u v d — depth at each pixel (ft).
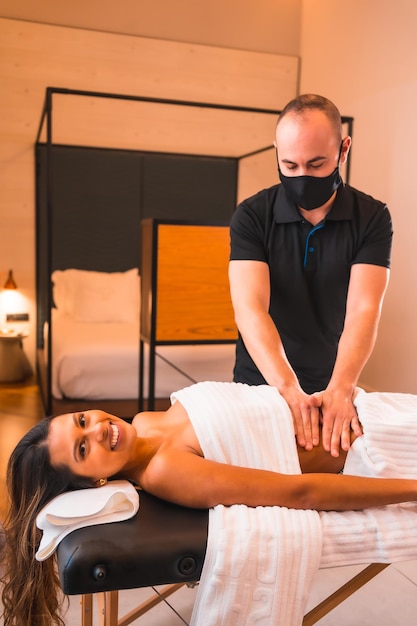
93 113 16.53
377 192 14.08
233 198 18.06
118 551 4.06
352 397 5.52
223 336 12.17
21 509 4.79
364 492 4.63
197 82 17.13
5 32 15.66
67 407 13.33
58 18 16.06
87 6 16.20
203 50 17.06
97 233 17.19
